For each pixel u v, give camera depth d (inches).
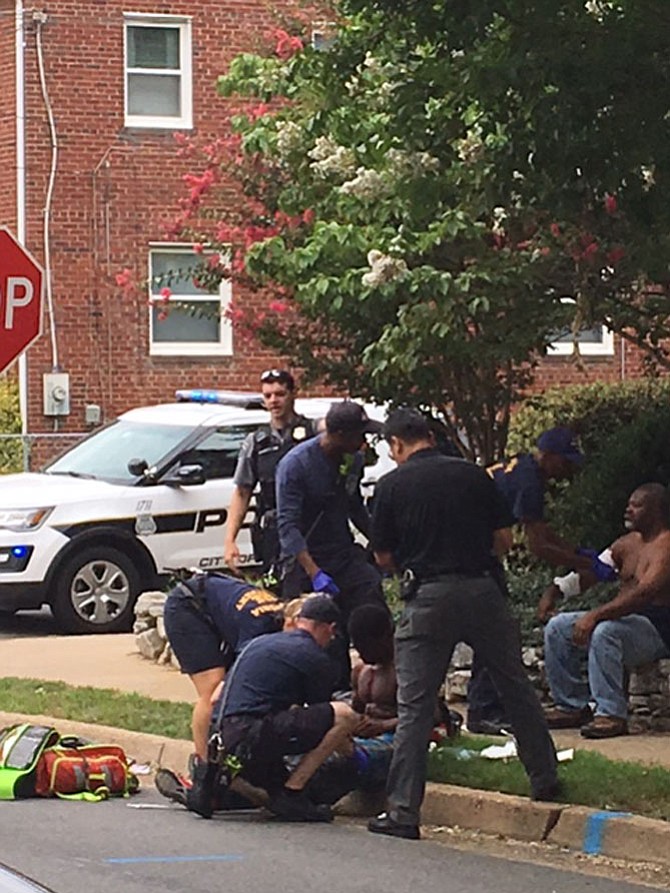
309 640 383.6
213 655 397.7
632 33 392.5
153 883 321.4
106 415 1002.1
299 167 577.9
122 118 1003.3
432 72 418.9
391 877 328.8
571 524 570.3
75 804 401.4
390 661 401.4
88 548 682.2
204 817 386.0
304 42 613.6
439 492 363.3
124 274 857.5
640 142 396.8
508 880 328.5
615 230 473.1
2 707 491.8
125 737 454.9
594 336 1019.3
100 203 1000.2
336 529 433.7
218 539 700.0
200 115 1015.0
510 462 451.5
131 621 689.6
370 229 524.4
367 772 388.5
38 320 401.7
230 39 1017.5
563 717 456.8
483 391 585.9
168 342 1013.8
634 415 655.8
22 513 674.2
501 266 497.7
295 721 378.0
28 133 989.8
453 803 380.5
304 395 855.1
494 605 365.1
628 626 444.5
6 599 671.8
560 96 389.4
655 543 442.6
